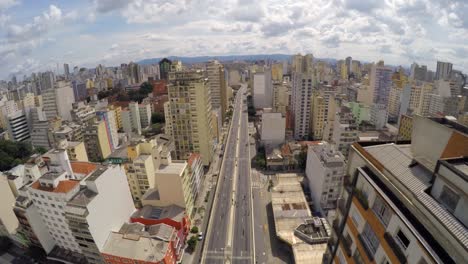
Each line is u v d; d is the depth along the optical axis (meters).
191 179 98.62
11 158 134.88
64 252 79.56
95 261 71.38
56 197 67.56
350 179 30.64
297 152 134.75
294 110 174.12
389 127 183.88
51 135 151.00
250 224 93.25
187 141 126.62
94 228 65.00
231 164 139.38
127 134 179.25
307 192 108.88
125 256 64.81
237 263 76.75
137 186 94.50
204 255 79.81
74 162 89.50
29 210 73.00
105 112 152.38
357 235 27.88
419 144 23.30
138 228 75.00
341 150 118.69
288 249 81.75
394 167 23.78
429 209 18.25
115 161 111.62
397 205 21.62
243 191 113.88
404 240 20.72
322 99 159.25
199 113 120.88
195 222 93.31
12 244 89.00
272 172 129.62
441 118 23.22
